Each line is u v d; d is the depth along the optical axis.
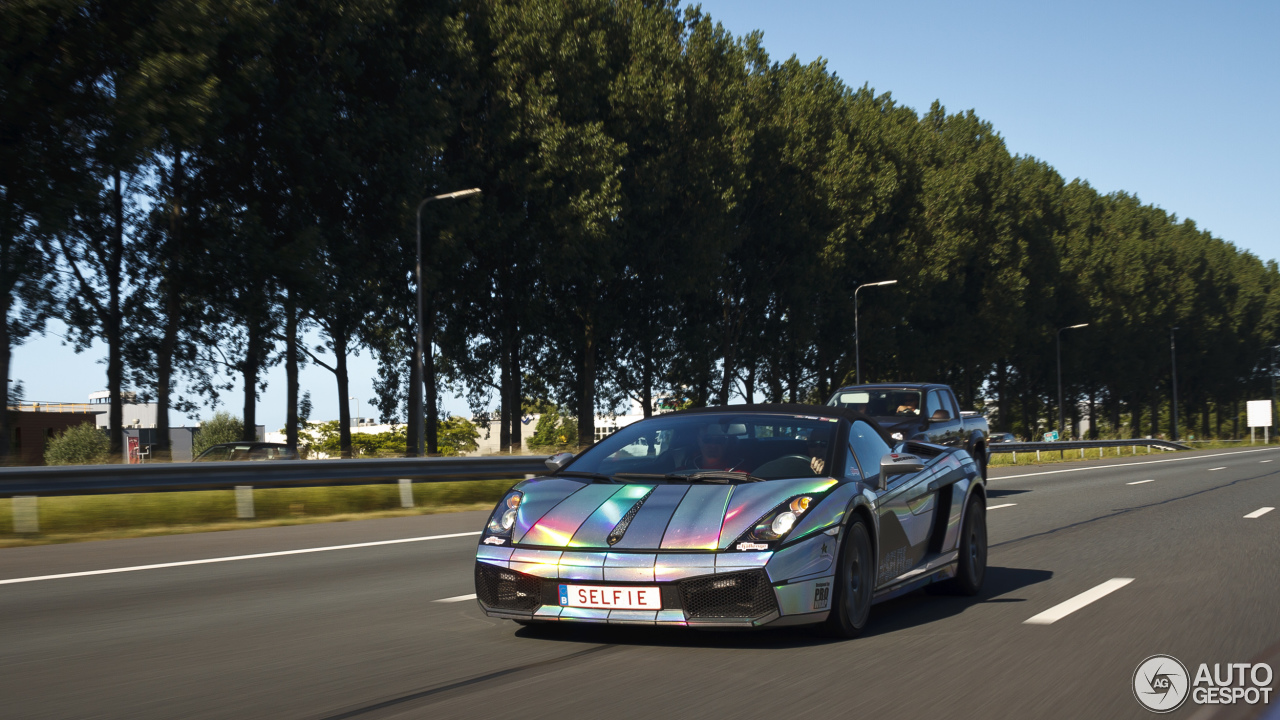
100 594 7.62
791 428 6.27
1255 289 108.94
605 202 35.53
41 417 59.00
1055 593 7.46
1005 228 64.88
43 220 24.44
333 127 32.69
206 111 25.20
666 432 6.43
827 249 50.25
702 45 42.59
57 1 22.56
